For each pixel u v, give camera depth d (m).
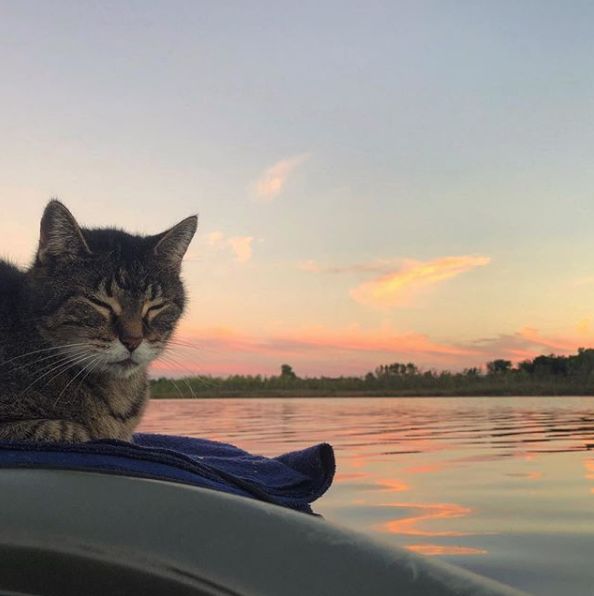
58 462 1.58
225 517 1.27
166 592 1.14
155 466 1.71
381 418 13.11
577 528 4.29
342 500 5.24
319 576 1.15
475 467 6.84
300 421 12.58
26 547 1.20
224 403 19.19
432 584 1.15
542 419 12.51
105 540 1.20
